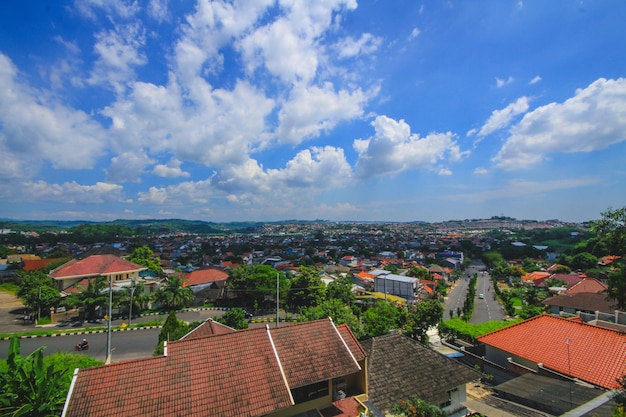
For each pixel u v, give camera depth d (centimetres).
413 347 2002
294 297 5622
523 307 6031
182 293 5350
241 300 5962
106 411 1141
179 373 1331
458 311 5866
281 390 1384
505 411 1493
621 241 1678
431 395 1688
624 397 1280
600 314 2655
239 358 1477
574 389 1620
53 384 1339
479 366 2456
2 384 1306
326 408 1599
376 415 1441
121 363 1305
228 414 1233
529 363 2109
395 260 12519
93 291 4544
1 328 4019
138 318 4753
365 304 5850
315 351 1658
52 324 4234
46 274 5769
